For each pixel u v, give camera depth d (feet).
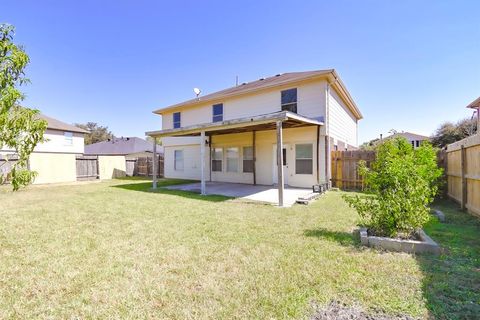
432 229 14.87
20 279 9.05
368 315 6.84
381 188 13.60
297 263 10.22
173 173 56.08
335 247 12.00
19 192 33.27
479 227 15.29
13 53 7.84
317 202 24.71
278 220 17.56
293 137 37.37
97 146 101.76
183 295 7.93
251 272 9.48
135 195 30.09
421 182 13.00
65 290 8.32
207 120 48.24
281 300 7.57
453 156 23.18
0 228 15.79
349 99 44.80
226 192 32.50
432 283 8.47
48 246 12.48
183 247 12.24
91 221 17.51
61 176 49.06
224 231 14.93
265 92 39.73
